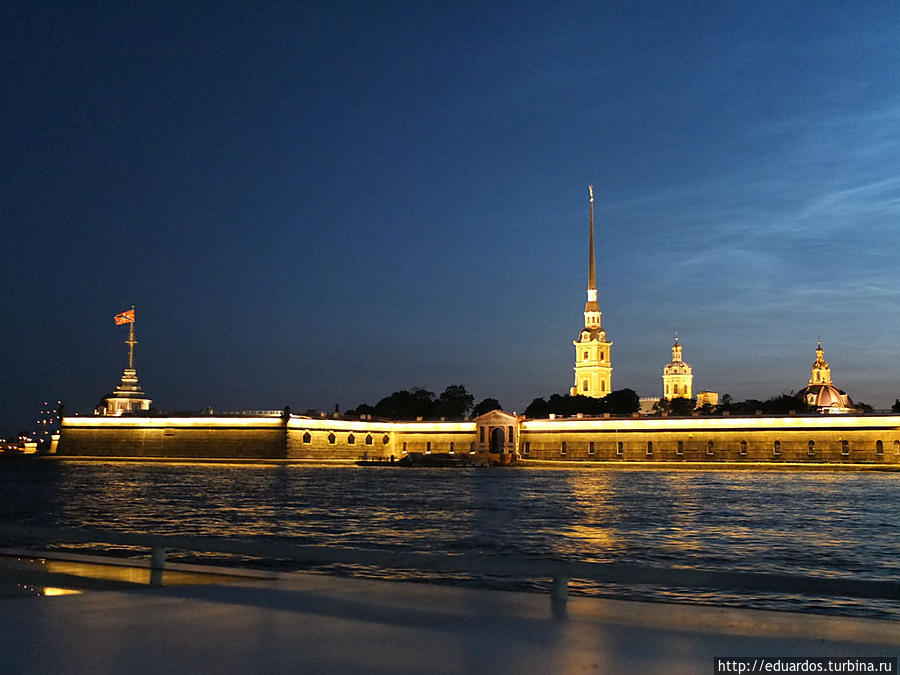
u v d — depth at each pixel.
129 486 146.12
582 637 15.09
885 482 168.38
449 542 68.06
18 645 14.38
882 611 37.78
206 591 18.95
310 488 142.62
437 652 14.11
